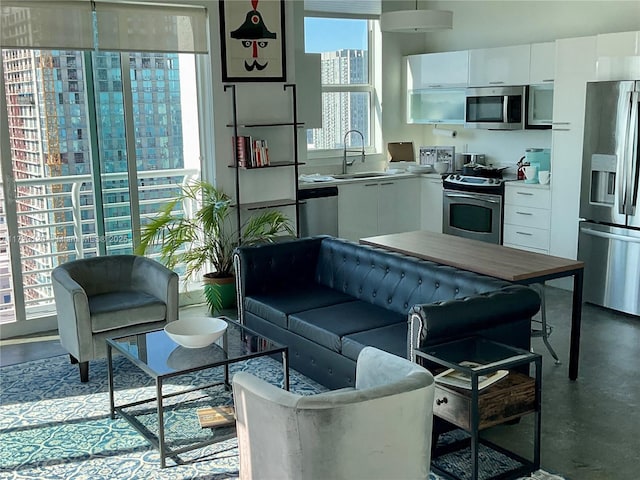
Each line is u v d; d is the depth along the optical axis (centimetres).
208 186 595
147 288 486
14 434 375
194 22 586
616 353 481
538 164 668
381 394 247
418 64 799
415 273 424
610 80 565
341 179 737
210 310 599
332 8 772
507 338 362
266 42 627
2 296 541
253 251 488
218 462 342
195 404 405
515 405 316
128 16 553
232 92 616
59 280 450
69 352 455
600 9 649
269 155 651
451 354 329
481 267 411
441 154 790
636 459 338
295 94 633
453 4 796
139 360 355
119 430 379
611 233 571
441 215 763
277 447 251
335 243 499
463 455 344
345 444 244
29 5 511
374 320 419
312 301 464
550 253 643
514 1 728
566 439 359
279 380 438
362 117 827
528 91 674
